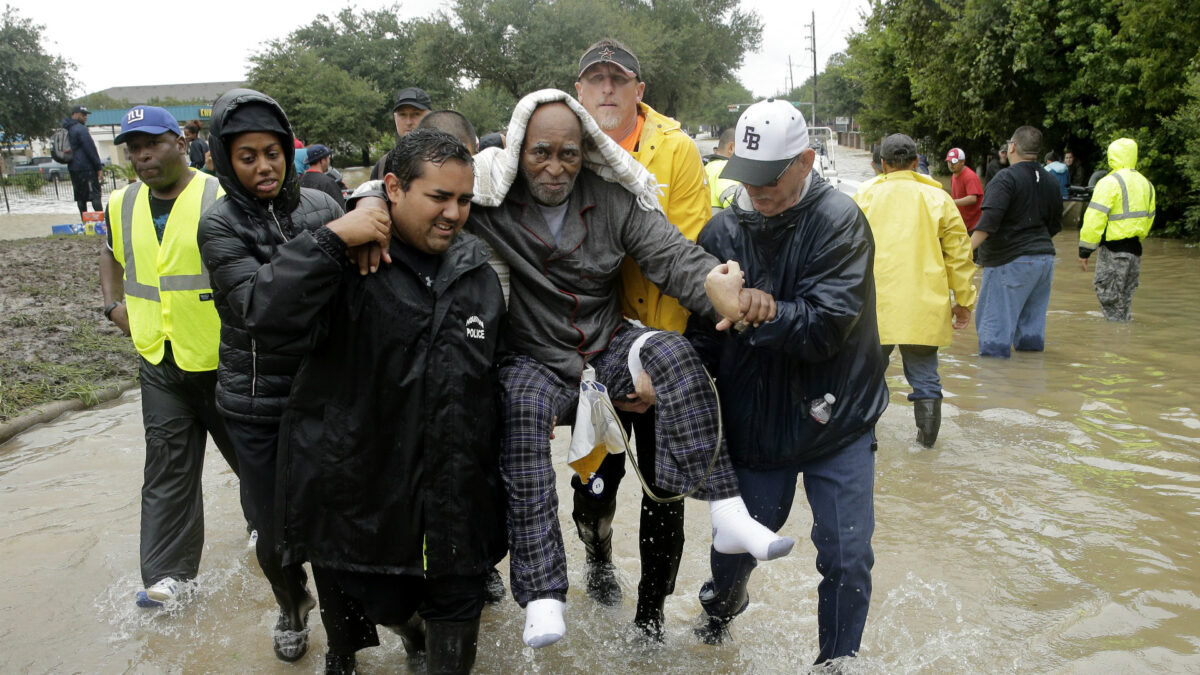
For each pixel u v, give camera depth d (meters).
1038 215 7.98
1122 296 9.59
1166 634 3.63
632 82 3.57
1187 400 6.74
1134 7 15.83
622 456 3.78
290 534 2.83
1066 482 5.30
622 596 4.13
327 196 3.85
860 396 3.11
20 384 7.55
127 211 4.05
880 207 5.91
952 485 5.32
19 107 46.59
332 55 63.66
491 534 2.88
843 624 3.21
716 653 3.63
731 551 3.04
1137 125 16.80
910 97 28.27
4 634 3.84
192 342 3.96
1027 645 3.59
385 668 3.57
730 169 2.93
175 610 4.04
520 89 52.41
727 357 3.20
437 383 2.74
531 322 3.12
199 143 12.32
